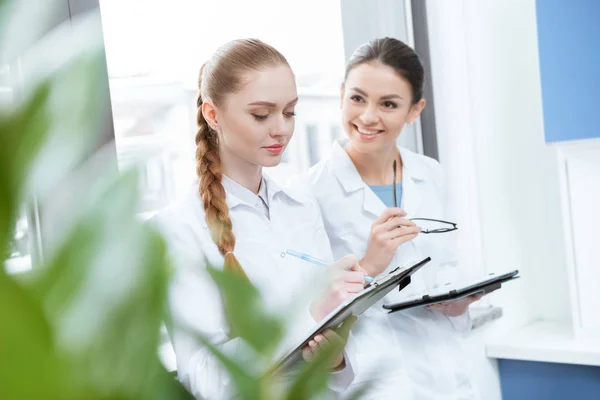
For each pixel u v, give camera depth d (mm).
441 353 1802
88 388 203
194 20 1752
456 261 1967
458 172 2549
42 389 184
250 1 1912
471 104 2543
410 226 1689
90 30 235
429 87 2549
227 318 256
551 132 2416
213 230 1360
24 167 199
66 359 197
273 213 1501
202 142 1452
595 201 2424
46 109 204
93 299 209
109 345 213
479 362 2494
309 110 2096
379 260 1661
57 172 210
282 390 271
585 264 2473
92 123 215
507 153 2783
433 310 1835
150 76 1632
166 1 1682
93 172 235
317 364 278
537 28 2406
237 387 255
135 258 216
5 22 206
